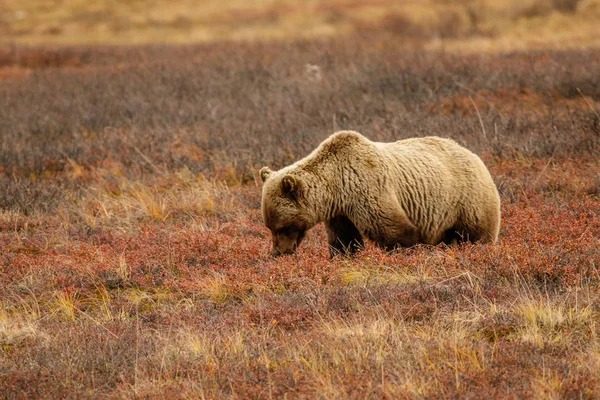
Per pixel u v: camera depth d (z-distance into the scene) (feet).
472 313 69.15
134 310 80.43
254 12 481.05
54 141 167.43
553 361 58.54
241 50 281.54
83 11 516.32
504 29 329.52
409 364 58.90
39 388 60.13
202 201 118.21
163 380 60.85
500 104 169.78
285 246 85.61
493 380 56.13
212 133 160.25
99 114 189.26
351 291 76.64
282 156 137.18
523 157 128.47
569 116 147.13
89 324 75.77
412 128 145.59
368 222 83.82
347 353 61.93
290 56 255.29
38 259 96.78
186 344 66.90
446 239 91.45
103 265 90.94
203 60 262.06
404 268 80.84
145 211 116.98
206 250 95.30
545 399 51.98
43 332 73.56
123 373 63.16
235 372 60.59
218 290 81.61
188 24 460.55
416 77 192.95
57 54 308.19
